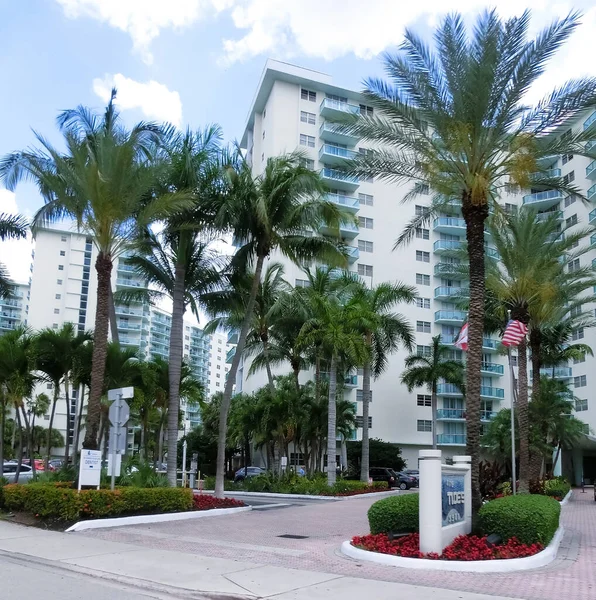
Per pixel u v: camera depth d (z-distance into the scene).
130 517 15.00
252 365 36.28
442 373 43.78
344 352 32.09
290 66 57.50
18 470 23.44
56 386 24.52
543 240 22.64
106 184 16.45
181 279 20.66
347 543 11.38
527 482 23.20
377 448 51.03
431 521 10.32
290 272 50.88
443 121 14.39
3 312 96.94
